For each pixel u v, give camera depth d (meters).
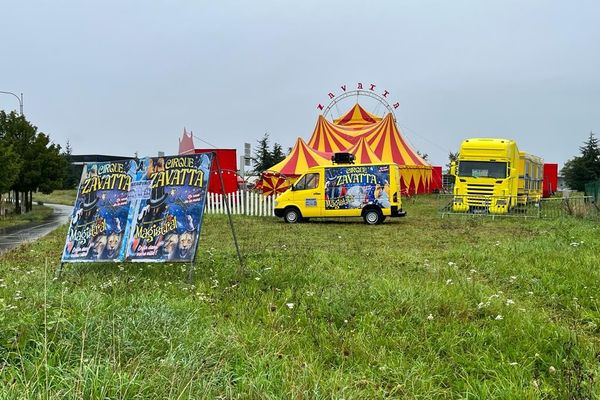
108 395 3.23
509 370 4.08
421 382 3.92
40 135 36.53
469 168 22.83
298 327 5.16
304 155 30.28
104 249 8.18
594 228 13.38
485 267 8.38
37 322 4.42
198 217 7.69
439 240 13.09
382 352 4.48
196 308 5.47
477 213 22.42
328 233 15.20
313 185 19.25
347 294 6.06
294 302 5.95
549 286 6.87
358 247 11.40
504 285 7.20
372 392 3.71
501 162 22.45
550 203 22.31
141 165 8.47
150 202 8.14
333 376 3.90
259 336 4.74
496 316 5.39
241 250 10.72
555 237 11.71
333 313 5.51
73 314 4.75
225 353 4.18
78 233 8.55
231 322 5.08
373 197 18.58
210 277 7.52
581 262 8.18
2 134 35.28
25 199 37.56
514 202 22.88
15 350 3.95
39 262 9.67
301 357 4.33
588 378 3.80
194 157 8.08
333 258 9.35
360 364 4.29
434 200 34.78
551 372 4.09
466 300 5.93
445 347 4.66
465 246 11.13
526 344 4.64
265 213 22.86
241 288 6.63
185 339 4.32
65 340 4.04
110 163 8.80
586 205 19.30
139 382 3.40
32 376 3.37
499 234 14.29
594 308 6.00
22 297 5.63
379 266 8.59
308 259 9.03
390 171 18.56
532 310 5.73
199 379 3.54
